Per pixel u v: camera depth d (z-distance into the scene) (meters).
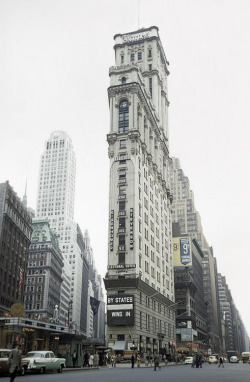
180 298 130.62
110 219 81.81
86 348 60.47
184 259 134.75
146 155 96.06
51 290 166.88
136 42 124.00
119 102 93.94
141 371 42.56
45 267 161.62
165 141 120.81
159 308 91.50
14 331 39.12
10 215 102.62
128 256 77.75
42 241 165.62
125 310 72.38
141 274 80.19
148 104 102.50
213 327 193.50
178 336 124.75
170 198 118.31
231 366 67.19
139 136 90.06
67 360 44.00
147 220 90.38
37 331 44.09
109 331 72.56
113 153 87.88
